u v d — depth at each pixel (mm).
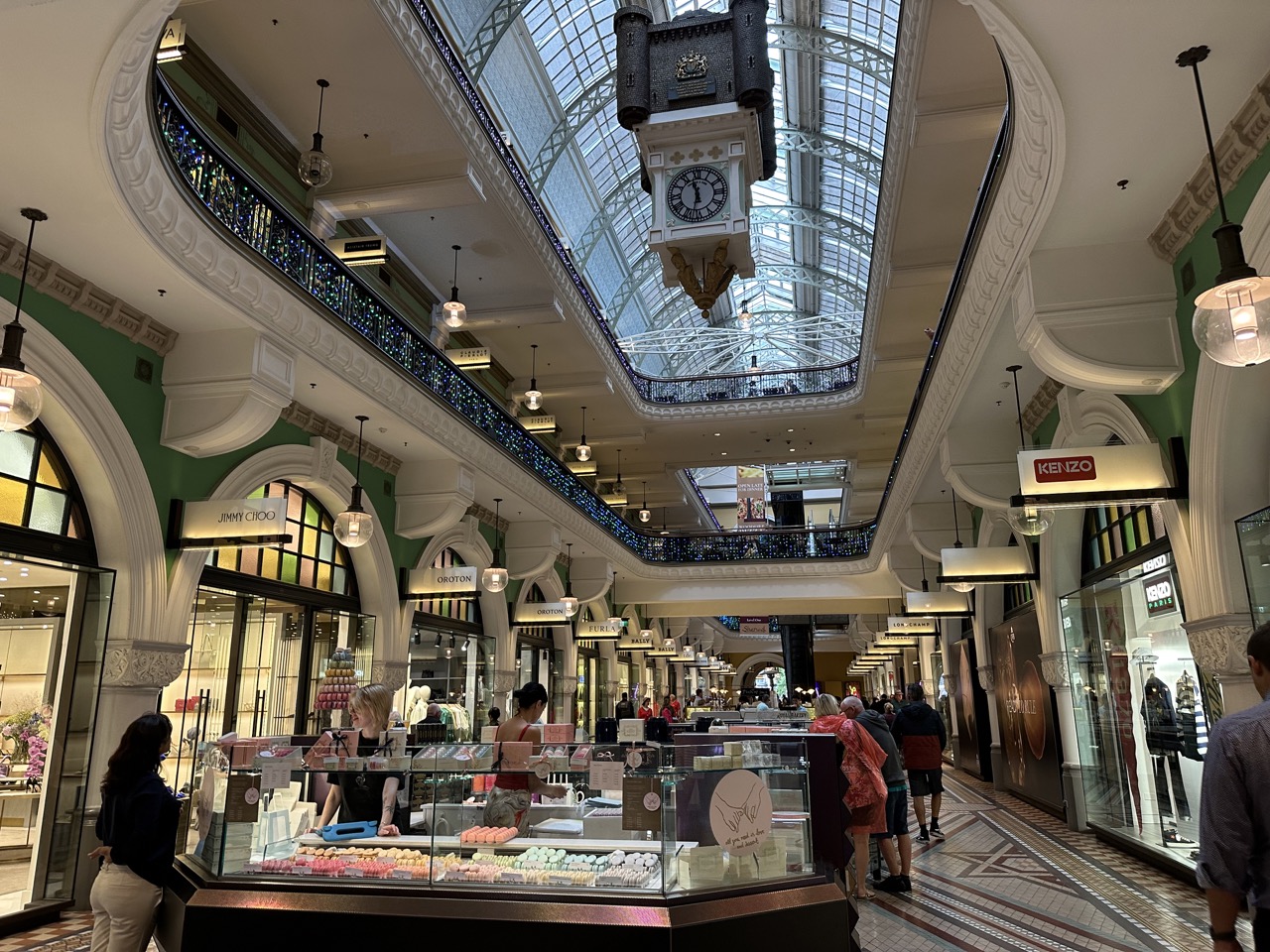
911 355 15188
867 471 22266
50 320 5617
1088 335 5480
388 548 10016
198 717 7426
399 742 4766
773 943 3346
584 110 15891
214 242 5840
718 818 3588
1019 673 11383
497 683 13742
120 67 3984
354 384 7785
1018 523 8633
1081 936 5211
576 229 18625
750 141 7738
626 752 3691
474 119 9422
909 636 19344
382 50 7969
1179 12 3627
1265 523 4652
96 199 4844
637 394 17859
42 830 5871
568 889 3391
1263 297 3156
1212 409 4977
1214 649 5234
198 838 4125
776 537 19531
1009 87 4469
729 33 7871
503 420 12461
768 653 42531
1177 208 5000
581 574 17156
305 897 3498
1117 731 7953
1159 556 6730
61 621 6078
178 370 6559
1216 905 2209
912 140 8984
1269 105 4043
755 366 28141
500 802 3744
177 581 6527
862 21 14016
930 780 8719
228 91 8336
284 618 8656
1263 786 2188
